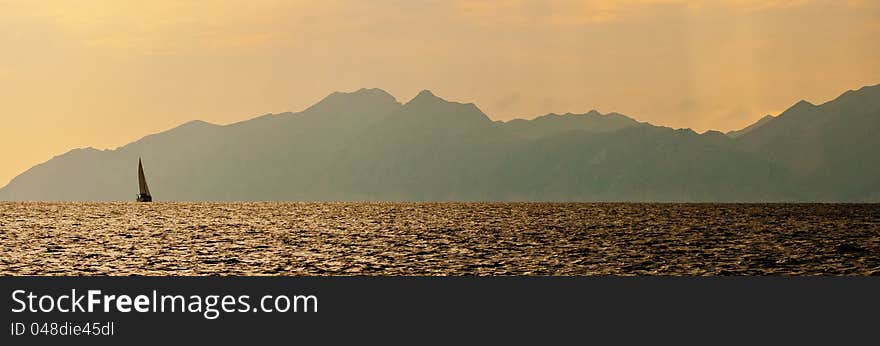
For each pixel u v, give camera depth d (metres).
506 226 154.88
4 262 86.38
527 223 168.50
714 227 151.00
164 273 77.38
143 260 88.50
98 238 119.56
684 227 151.00
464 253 95.50
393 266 82.88
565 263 86.00
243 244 108.31
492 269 80.69
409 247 103.38
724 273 78.62
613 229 143.88
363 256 92.06
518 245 106.56
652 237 121.56
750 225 159.00
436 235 125.88
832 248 103.50
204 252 96.94
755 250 100.50
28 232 133.75
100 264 84.88
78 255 93.69
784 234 129.25
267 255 93.25
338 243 109.62
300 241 113.31
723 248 103.00
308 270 79.62
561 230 140.12
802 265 85.25
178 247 103.88
